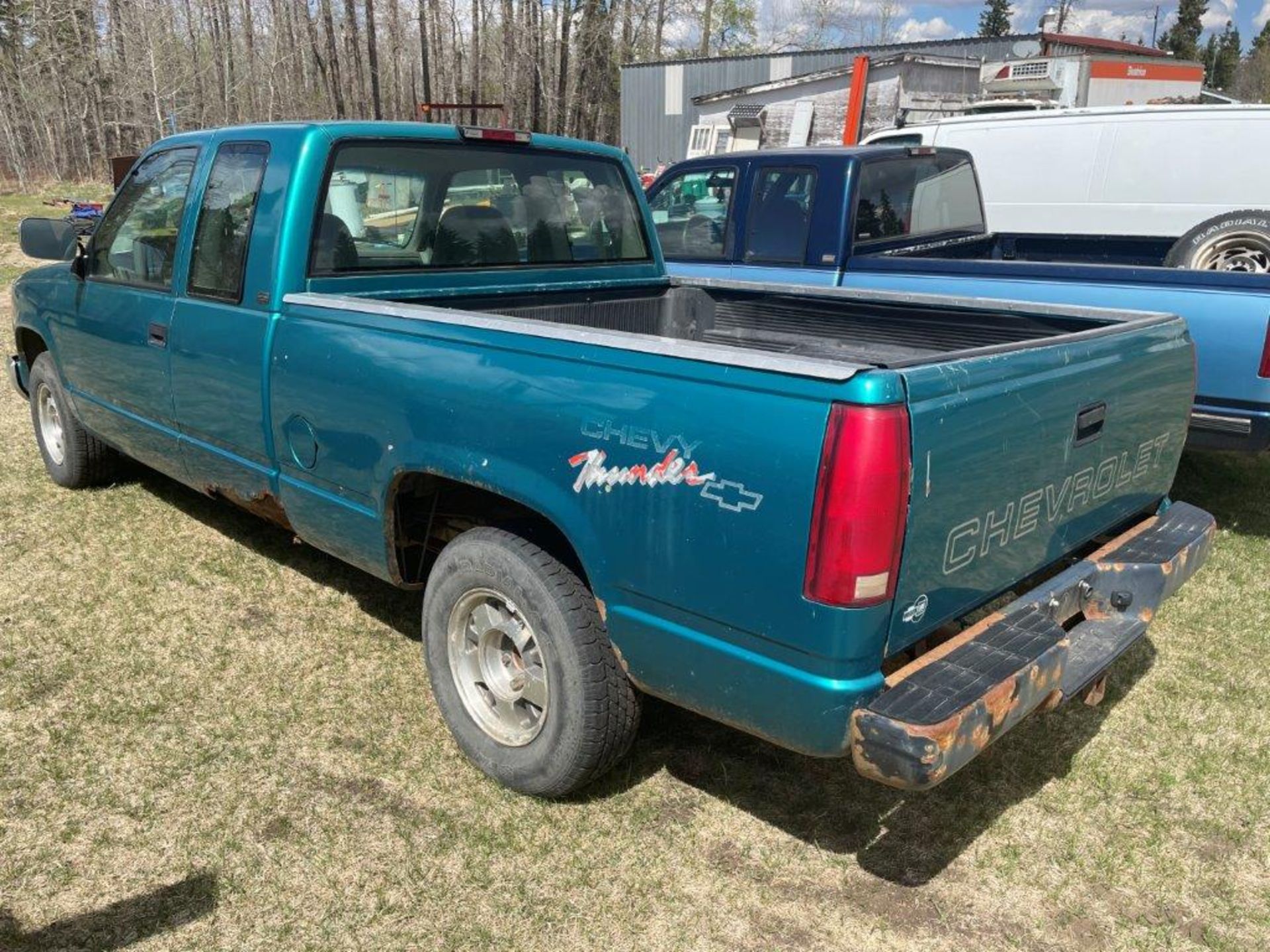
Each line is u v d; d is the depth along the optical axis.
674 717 3.50
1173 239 7.04
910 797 3.12
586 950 2.51
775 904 2.67
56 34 45.03
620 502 2.51
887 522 2.12
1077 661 2.77
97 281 4.53
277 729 3.37
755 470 2.23
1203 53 87.38
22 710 3.42
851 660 2.19
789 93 20.27
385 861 2.78
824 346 4.17
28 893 2.62
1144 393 3.04
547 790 2.94
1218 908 2.72
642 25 43.69
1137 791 3.20
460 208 3.92
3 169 39.88
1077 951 2.56
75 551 4.71
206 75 52.22
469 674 3.14
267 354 3.51
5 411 7.13
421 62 45.66
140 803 2.98
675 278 4.64
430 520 3.31
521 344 2.74
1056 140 8.64
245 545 4.84
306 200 3.47
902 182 6.55
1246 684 3.88
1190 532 3.25
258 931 2.53
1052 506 2.72
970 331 3.71
